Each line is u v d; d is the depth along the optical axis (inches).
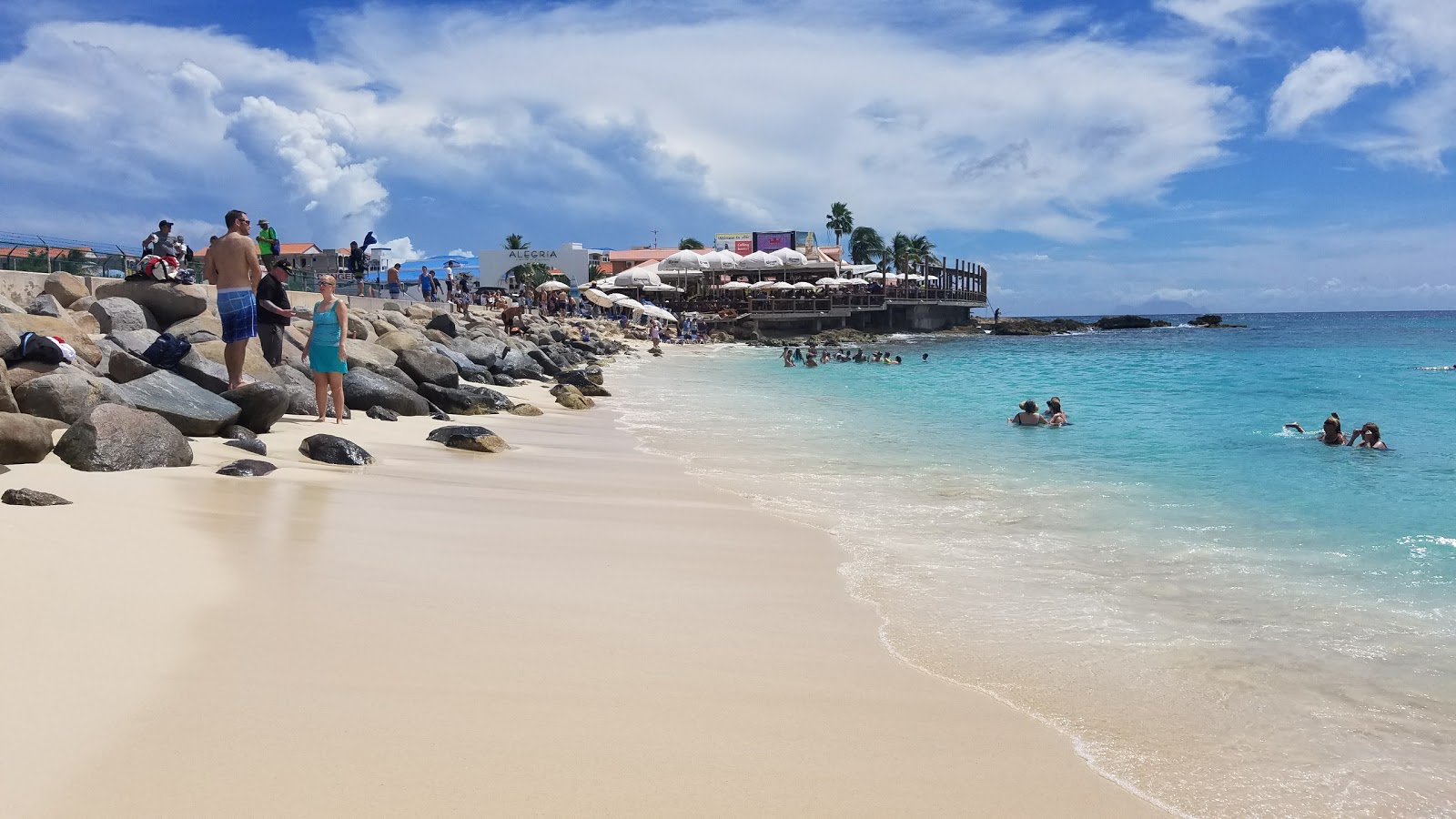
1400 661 173.9
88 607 147.3
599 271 3304.6
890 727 136.1
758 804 109.1
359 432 416.5
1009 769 125.2
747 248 3068.4
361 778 105.9
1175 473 401.1
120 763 103.3
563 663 149.9
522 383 850.1
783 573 224.4
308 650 142.3
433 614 167.3
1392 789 125.9
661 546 245.3
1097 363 1466.5
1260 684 161.2
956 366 1400.1
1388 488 367.2
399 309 1138.0
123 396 324.8
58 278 613.3
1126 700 152.9
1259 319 7549.2
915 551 254.2
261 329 482.6
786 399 807.7
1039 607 203.0
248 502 243.6
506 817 100.8
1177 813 116.7
